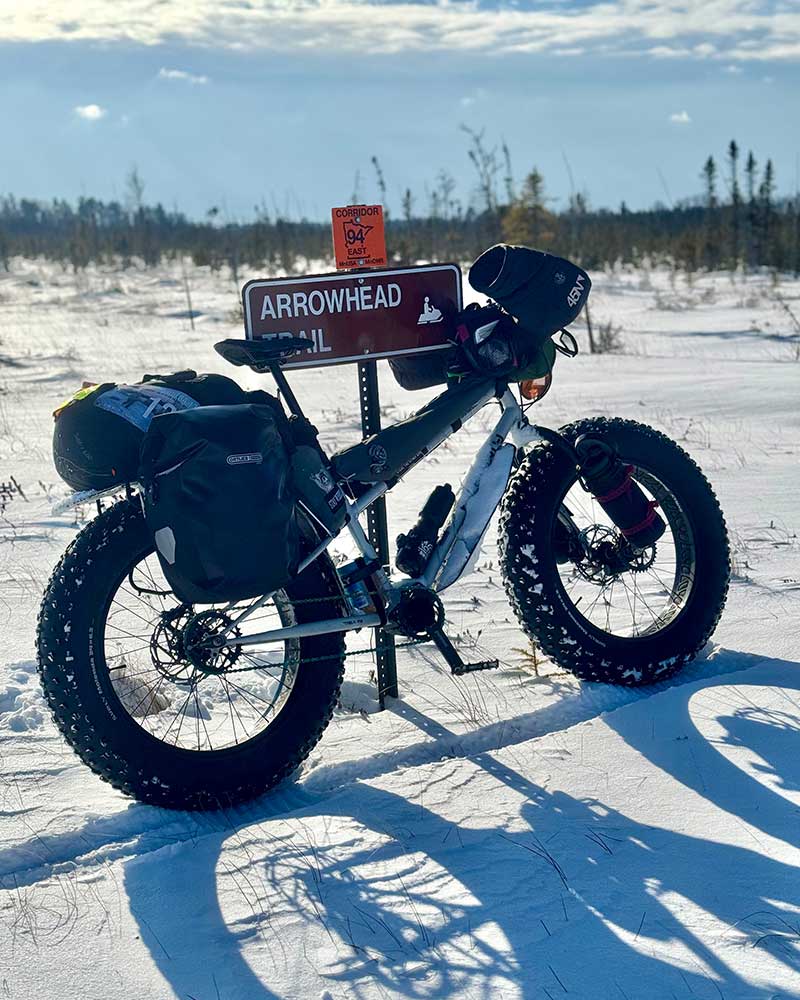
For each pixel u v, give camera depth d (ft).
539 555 13.39
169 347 62.90
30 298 104.06
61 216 272.31
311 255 142.92
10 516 23.53
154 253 150.10
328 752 12.35
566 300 13.26
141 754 11.02
